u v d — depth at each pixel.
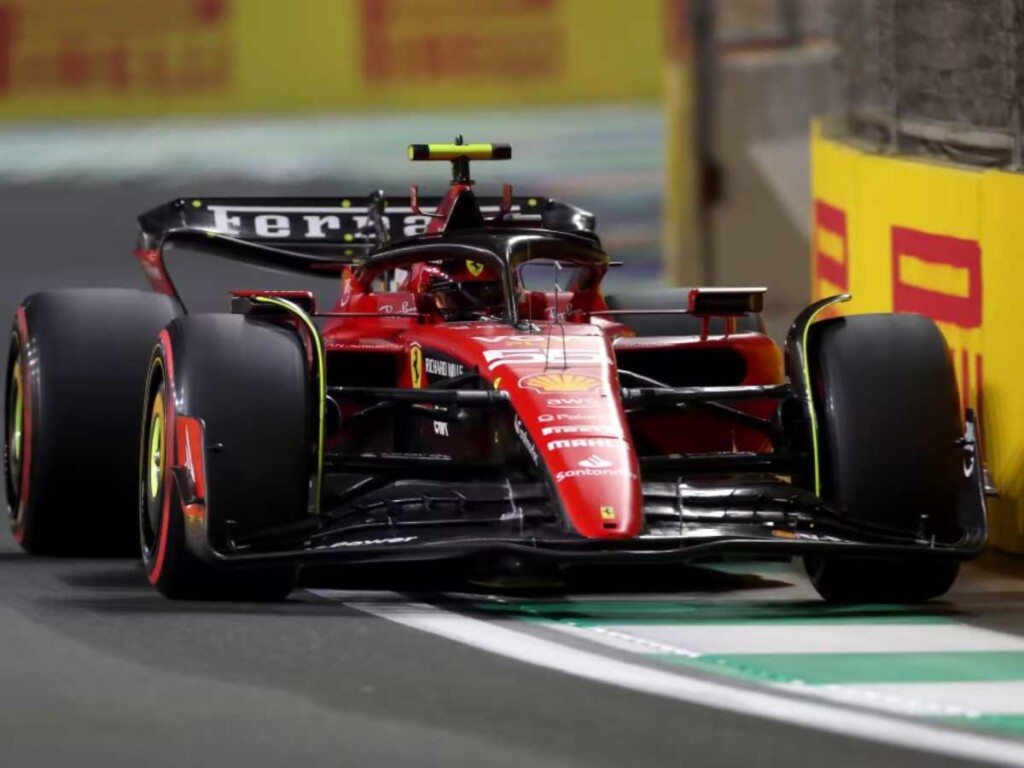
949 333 30.05
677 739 17.05
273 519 23.34
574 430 23.02
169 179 91.12
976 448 24.31
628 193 84.81
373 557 22.33
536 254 26.84
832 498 24.36
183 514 23.42
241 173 92.19
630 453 22.91
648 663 20.20
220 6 106.06
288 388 23.66
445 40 105.81
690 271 69.06
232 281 66.44
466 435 25.39
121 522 28.11
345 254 33.94
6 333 55.41
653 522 23.25
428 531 22.97
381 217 33.44
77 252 73.50
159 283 33.75
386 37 106.06
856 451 24.14
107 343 28.12
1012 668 20.17
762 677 19.58
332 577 26.03
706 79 69.56
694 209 69.25
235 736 17.17
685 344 26.44
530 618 22.86
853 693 18.89
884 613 23.80
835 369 24.56
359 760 16.42
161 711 18.06
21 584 25.62
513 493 23.36
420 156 28.34
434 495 23.62
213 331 23.91
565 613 23.30
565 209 34.69
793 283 65.31
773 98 68.81
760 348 26.95
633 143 95.44
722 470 24.55
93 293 28.73
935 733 17.30
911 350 24.73
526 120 102.69
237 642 21.20
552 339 24.95
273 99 106.38
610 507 22.16
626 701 18.42
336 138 99.19
